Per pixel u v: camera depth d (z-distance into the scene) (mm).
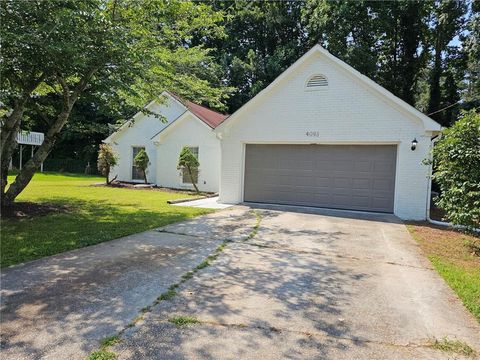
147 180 18812
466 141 6629
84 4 6203
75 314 3338
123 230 7004
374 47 23562
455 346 2957
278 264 5203
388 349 2893
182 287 4125
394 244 6672
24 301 3600
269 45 29672
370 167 10555
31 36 5594
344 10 20625
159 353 2721
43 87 9312
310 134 11070
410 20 21562
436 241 7043
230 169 12234
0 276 4297
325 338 3045
